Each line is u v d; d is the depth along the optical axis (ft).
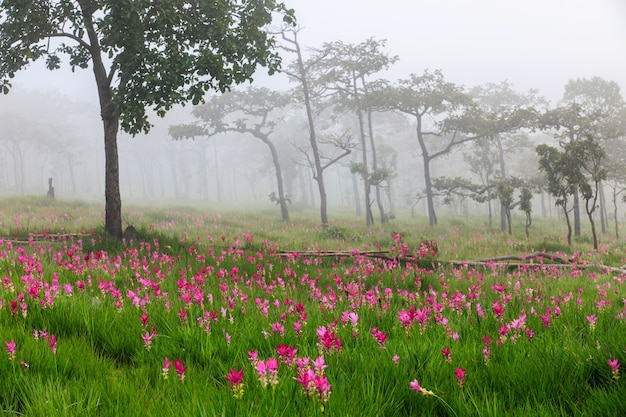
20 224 57.21
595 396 8.61
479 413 8.10
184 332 13.12
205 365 11.15
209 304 17.46
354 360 10.96
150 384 10.02
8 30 44.34
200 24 48.75
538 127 123.44
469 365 10.76
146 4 43.09
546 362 10.38
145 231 45.85
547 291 24.41
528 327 15.07
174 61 43.73
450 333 14.08
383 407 8.31
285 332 13.67
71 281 21.47
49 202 105.40
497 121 124.88
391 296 20.26
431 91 129.70
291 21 51.49
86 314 14.21
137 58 42.14
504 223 127.95
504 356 11.05
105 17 42.42
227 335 12.24
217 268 30.96
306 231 84.43
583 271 41.04
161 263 29.48
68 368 10.52
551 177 75.10
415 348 11.64
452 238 83.05
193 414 7.61
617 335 12.49
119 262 26.50
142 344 12.69
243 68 48.60
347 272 30.27
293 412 7.79
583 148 70.90
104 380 9.70
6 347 10.85
